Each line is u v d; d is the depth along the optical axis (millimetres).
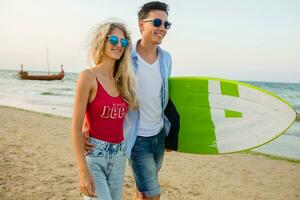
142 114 2895
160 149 3080
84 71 2328
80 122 2256
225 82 3877
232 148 3797
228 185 5711
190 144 3736
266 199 5109
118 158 2457
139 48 2988
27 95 29797
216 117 3828
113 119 2398
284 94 46062
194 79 3818
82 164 2215
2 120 11633
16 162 5961
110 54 2445
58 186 4770
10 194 4348
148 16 2914
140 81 2852
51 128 10398
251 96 3908
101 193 2297
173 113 3646
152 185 2959
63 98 27094
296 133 12727
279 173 6734
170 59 3070
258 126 3848
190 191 5207
